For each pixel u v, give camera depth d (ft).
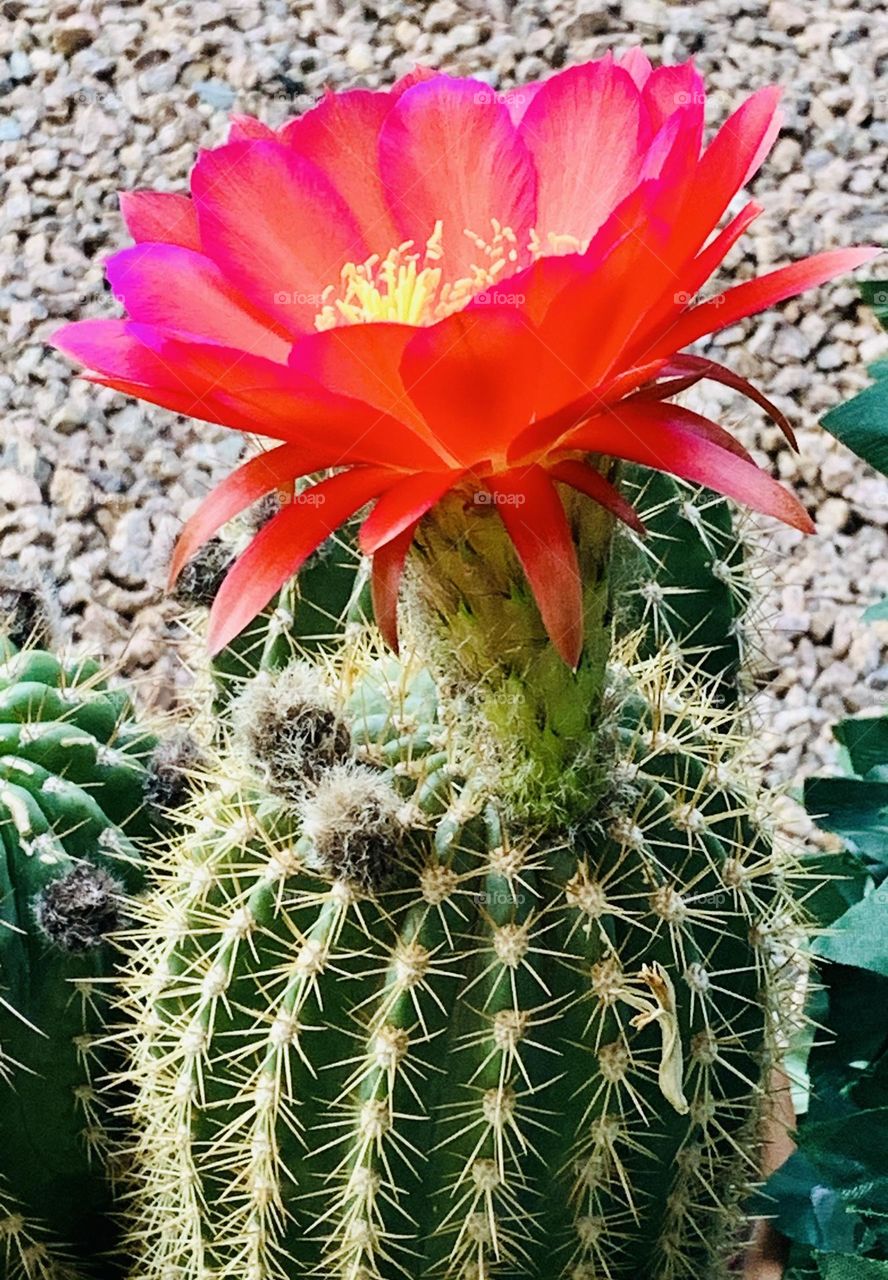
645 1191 0.96
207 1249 0.99
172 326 0.80
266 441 1.25
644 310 0.71
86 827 1.06
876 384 1.07
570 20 3.30
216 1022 0.92
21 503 2.62
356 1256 0.91
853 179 3.07
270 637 1.17
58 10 3.50
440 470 0.74
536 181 0.81
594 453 0.79
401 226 0.83
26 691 1.11
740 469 0.74
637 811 0.91
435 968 0.88
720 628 1.27
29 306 2.93
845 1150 1.07
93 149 3.21
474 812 0.89
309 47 3.35
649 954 0.90
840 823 1.20
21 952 1.01
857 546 2.58
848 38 3.31
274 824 0.92
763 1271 1.24
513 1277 0.95
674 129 0.68
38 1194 1.09
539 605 0.72
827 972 1.22
